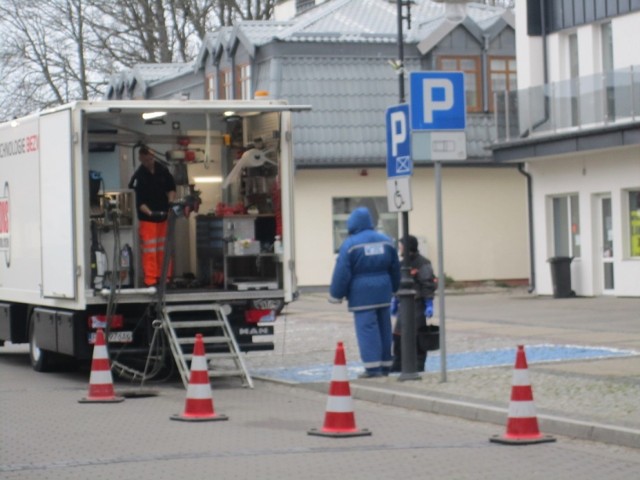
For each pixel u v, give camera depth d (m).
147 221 23.41
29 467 14.03
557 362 22.34
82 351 22.73
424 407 18.45
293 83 50.94
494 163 49.84
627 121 38.47
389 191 20.89
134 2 67.38
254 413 18.47
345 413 16.23
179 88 60.66
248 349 23.19
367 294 21.14
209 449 15.16
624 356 23.06
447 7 53.25
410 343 20.58
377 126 51.31
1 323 27.02
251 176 24.72
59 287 23.02
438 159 19.92
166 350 22.61
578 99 40.62
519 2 45.28
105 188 24.80
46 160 23.56
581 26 42.78
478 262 53.06
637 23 40.09
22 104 66.81
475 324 31.98
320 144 50.66
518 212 53.62
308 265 51.06
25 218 24.92
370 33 52.41
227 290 23.38
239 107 22.61
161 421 17.72
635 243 40.59
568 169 43.12
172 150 24.55
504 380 20.11
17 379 23.80
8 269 26.16
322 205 51.28
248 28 53.50
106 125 24.05
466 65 53.25
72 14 67.38
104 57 68.06
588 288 42.28
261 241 24.31
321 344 28.66
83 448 15.34
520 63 45.41
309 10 59.62
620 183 40.59
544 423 16.22
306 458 14.46
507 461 14.18
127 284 23.53
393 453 14.77
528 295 45.03
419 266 21.50
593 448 15.06
